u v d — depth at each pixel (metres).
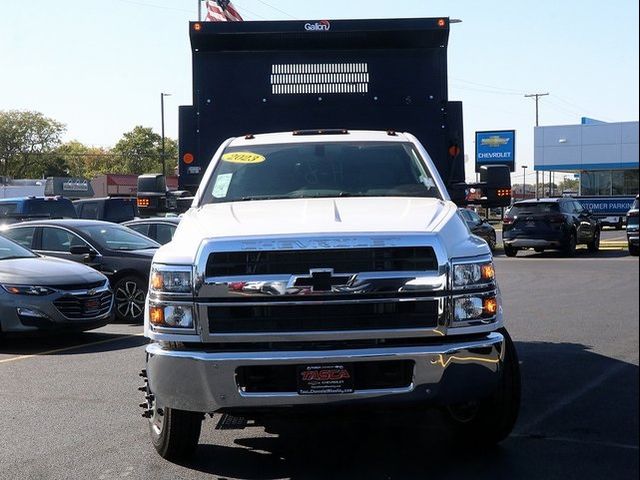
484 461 5.09
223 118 8.21
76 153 109.94
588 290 14.40
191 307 4.45
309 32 8.03
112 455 5.34
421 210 5.11
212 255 4.46
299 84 8.19
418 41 8.10
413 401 4.38
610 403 6.39
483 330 4.51
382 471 4.96
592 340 9.19
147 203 7.15
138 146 108.62
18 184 43.34
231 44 8.15
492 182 6.94
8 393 7.18
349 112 8.19
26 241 12.60
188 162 8.23
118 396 7.02
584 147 43.88
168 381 4.51
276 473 4.96
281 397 4.35
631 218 23.22
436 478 4.79
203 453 5.38
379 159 6.22
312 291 4.36
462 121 8.16
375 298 4.37
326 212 5.07
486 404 5.05
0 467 5.12
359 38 8.11
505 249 24.50
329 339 4.36
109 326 11.57
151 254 12.01
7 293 9.55
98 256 11.97
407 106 8.15
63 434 5.86
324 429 5.96
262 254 4.43
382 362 4.37
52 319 9.58
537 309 11.89
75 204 22.83
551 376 7.36
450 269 4.44
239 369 4.38
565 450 5.26
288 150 6.33
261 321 4.39
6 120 90.50
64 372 8.11
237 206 5.53
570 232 23.72
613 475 4.76
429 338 4.43
